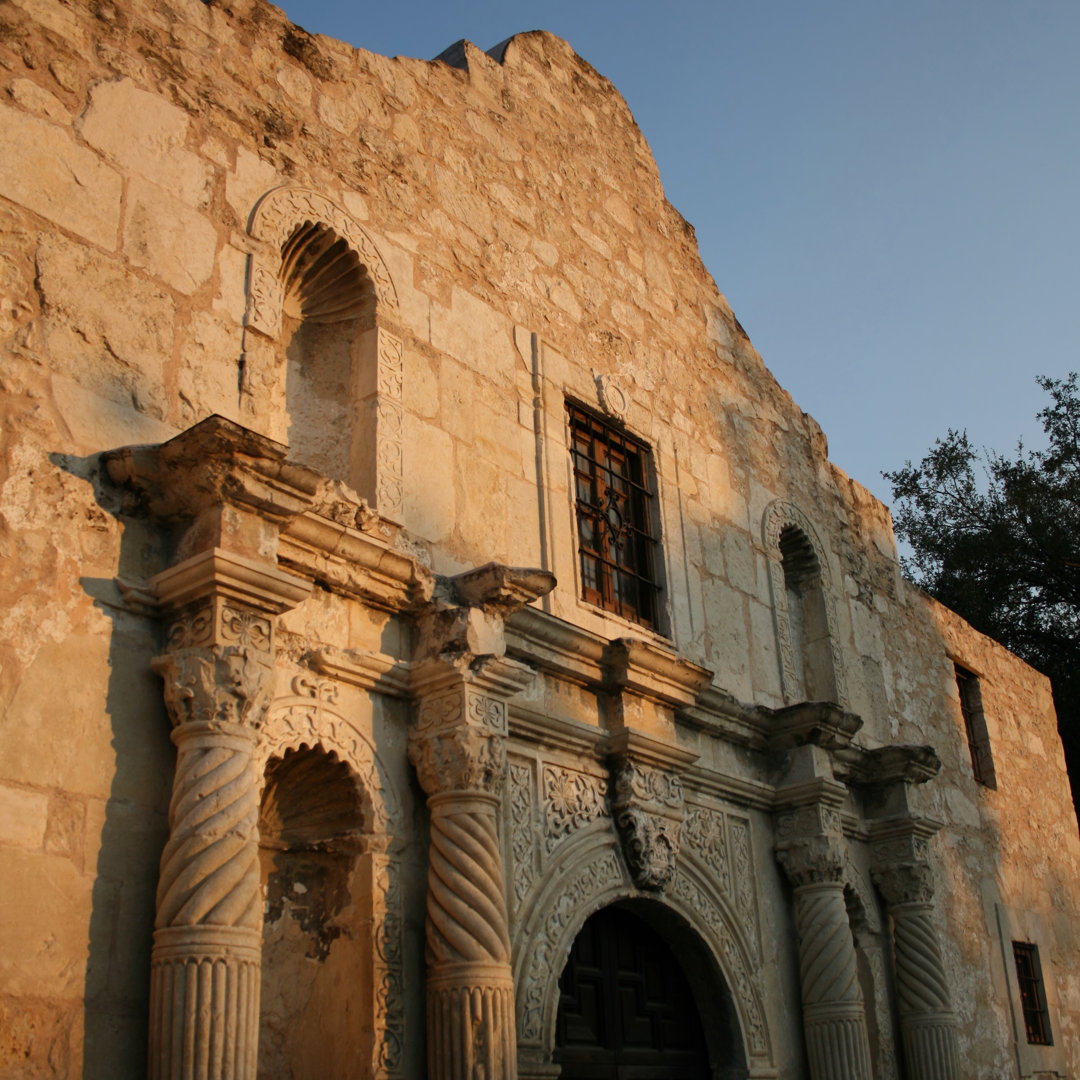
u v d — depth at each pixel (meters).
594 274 10.95
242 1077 5.30
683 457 11.20
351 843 6.95
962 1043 12.06
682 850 9.36
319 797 7.14
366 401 8.20
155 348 6.83
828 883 10.22
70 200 6.68
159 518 6.43
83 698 5.81
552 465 9.50
